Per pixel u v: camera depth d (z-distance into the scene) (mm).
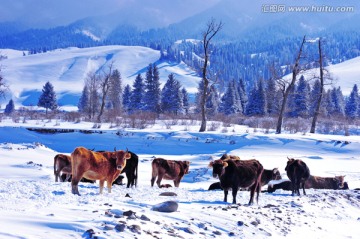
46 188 15344
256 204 14547
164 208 10586
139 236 8086
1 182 16984
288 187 20422
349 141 37844
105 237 7582
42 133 41562
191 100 198750
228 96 95875
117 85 98500
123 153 14977
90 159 14367
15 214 8586
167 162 20484
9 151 30031
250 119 64875
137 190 17125
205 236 9430
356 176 26734
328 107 98562
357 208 17047
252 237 10227
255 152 35312
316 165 30031
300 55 47281
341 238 12211
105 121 51906
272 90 85750
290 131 47469
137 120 50906
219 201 14305
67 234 7520
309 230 12242
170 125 47875
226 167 13906
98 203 10969
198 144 38312
